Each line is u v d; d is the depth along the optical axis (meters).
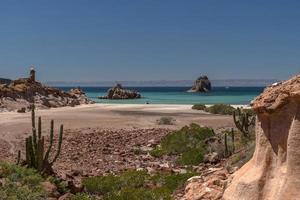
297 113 9.10
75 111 61.00
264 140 9.98
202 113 56.69
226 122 44.12
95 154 27.19
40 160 17.53
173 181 16.88
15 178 15.30
